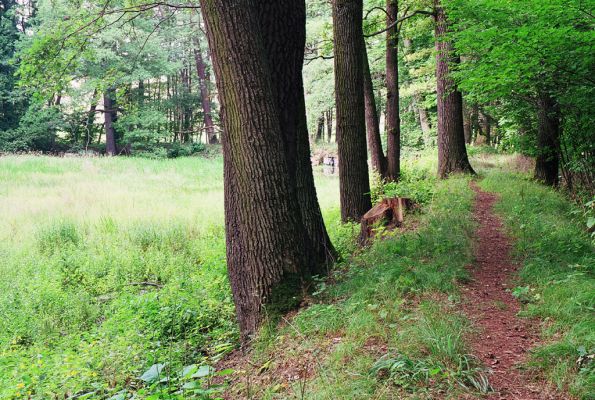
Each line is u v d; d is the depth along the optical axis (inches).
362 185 391.9
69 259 400.2
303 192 266.2
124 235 494.6
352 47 374.3
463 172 592.1
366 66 544.7
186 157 1419.8
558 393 130.1
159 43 1346.0
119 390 185.5
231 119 213.0
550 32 243.0
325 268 247.1
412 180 581.6
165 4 349.1
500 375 141.7
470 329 169.2
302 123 267.6
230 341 227.8
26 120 1277.1
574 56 269.4
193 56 1594.5
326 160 1197.7
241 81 208.4
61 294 326.3
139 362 209.6
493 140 1206.3
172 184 922.1
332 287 220.1
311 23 863.1
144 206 652.1
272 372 167.2
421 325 162.7
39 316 297.9
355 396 130.0
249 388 158.4
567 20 247.9
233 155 216.1
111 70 431.2
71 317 302.4
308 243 232.4
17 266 395.5
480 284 222.4
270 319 206.7
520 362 148.6
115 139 1558.8
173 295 287.3
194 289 304.5
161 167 1169.4
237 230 222.5
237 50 206.5
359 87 382.6
